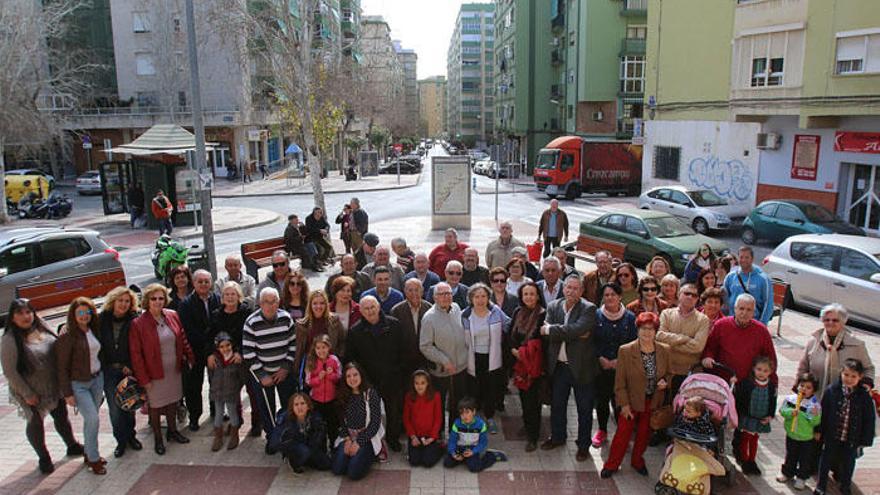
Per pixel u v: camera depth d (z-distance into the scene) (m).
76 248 12.31
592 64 46.44
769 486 5.95
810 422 5.71
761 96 21.86
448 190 22.81
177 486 6.07
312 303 6.57
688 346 6.16
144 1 42.56
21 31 26.70
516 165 52.00
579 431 6.45
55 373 6.28
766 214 19.53
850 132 20.16
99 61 48.06
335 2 31.55
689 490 5.48
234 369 6.66
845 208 20.92
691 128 27.50
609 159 35.09
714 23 25.64
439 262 10.09
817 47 19.78
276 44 21.97
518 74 56.44
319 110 31.41
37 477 6.26
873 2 18.12
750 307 6.01
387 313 7.28
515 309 7.21
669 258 15.24
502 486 6.01
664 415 6.02
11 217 28.80
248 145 50.62
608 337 6.41
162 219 21.83
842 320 5.90
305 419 6.29
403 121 79.25
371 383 6.53
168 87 41.78
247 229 24.47
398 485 6.05
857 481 6.05
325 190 39.81
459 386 6.82
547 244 16.61
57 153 48.31
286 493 5.93
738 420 5.98
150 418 6.80
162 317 6.63
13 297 11.53
